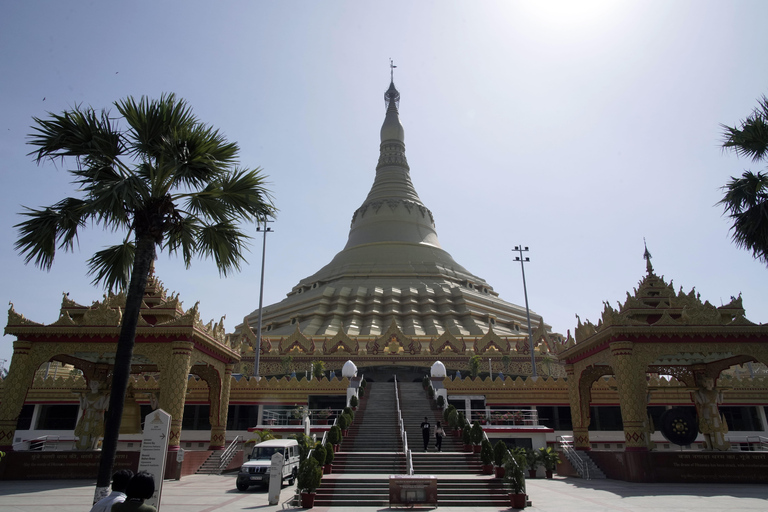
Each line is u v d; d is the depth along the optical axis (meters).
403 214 80.06
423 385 41.12
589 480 26.16
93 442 27.17
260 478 22.31
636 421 24.42
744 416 38.72
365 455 24.09
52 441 37.19
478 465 23.03
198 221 19.52
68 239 17.38
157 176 17.56
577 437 30.38
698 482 23.73
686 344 25.03
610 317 25.36
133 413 28.75
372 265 71.94
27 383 24.77
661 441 36.91
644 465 24.08
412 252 75.00
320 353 50.66
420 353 50.56
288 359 50.38
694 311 25.44
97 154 16.94
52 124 16.59
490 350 51.78
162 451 14.34
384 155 89.88
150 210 16.55
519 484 17.72
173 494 20.88
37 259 17.33
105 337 25.12
